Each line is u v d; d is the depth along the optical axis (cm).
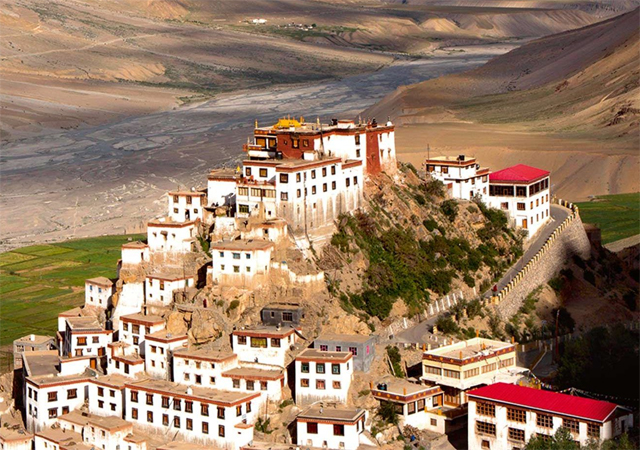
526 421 19250
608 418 18575
